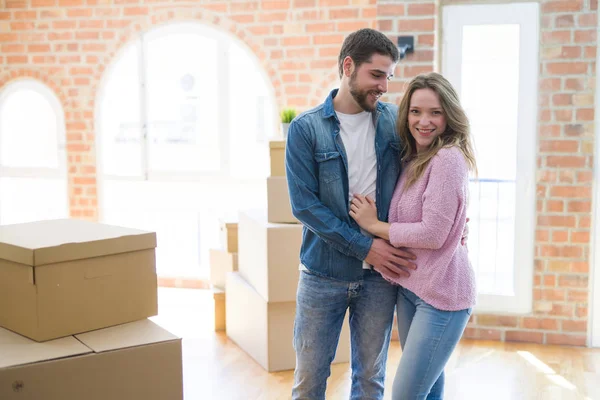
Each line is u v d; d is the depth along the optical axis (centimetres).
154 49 516
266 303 352
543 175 393
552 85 387
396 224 215
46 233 203
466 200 212
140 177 529
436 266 212
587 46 379
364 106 221
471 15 397
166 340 190
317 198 225
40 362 172
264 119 504
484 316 409
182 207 531
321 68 484
